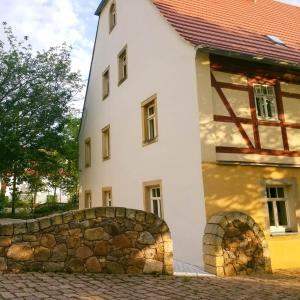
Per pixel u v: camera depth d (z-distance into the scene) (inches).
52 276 244.4
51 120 684.1
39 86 681.6
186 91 369.7
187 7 475.8
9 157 656.4
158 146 422.9
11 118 623.2
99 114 645.3
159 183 415.2
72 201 1140.5
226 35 421.7
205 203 333.4
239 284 260.8
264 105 400.2
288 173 387.2
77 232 266.1
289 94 410.9
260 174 370.0
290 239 367.6
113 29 594.2
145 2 473.7
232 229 309.4
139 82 481.7
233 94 375.2
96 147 652.1
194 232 344.2
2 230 249.6
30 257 253.1
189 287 242.1
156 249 282.4
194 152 351.6
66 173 956.0
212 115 354.3
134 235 278.4
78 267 262.4
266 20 538.3
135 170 480.1
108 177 579.2
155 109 437.7
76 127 889.5
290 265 360.5
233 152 360.5
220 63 375.2
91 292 212.2
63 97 714.2
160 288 234.2
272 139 386.6
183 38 371.2
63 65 709.9
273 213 381.1
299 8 668.7
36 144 675.4
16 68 673.6
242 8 547.5
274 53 408.8
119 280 249.8
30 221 257.9
